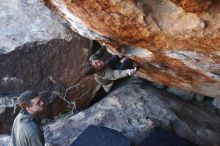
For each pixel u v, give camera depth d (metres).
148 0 2.84
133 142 5.17
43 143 3.88
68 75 6.43
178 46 3.48
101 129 5.09
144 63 4.84
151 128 5.85
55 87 6.43
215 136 5.97
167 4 2.82
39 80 6.32
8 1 6.69
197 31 2.93
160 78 5.50
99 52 5.33
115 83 6.97
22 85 6.30
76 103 6.74
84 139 4.98
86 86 6.66
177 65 4.31
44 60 6.23
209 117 6.40
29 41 6.10
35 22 6.37
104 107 6.36
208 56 3.49
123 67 4.97
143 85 6.91
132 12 2.98
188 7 2.64
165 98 6.61
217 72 4.00
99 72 4.99
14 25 6.34
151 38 3.46
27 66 6.20
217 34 2.90
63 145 5.67
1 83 6.21
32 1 6.68
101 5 3.03
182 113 6.32
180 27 2.97
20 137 3.78
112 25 3.38
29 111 3.87
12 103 6.20
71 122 6.11
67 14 3.70
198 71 4.27
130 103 6.39
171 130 5.91
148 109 6.27
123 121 6.01
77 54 6.32
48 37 6.14
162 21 3.01
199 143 5.81
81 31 4.10
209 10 2.67
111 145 4.82
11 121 6.30
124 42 3.89
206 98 6.77
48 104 6.40
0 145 5.56
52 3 3.72
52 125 6.14
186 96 6.77
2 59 6.06
